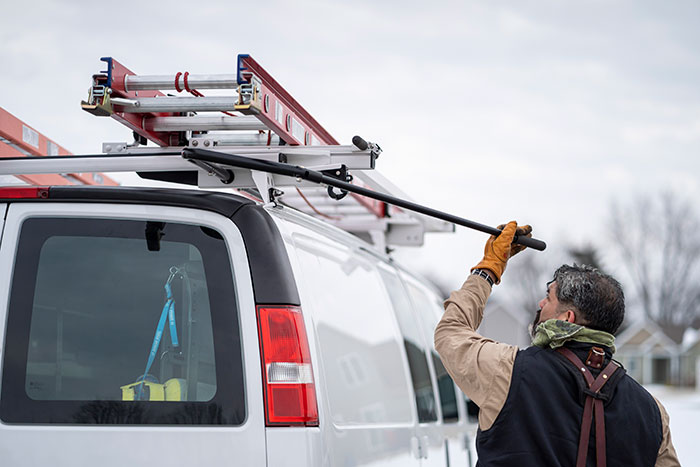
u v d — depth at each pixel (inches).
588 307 143.1
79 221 138.7
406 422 201.8
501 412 139.4
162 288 136.5
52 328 135.9
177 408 131.4
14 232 138.4
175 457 129.5
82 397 133.3
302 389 131.3
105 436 130.7
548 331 140.9
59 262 137.8
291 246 145.1
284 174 138.3
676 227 3235.7
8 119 178.2
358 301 187.2
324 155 151.3
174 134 163.2
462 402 271.7
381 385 188.4
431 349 255.8
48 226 138.6
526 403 138.3
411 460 196.9
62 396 133.3
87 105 140.4
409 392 210.7
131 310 136.3
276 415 129.8
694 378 2790.4
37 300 136.7
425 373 235.8
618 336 2903.5
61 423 131.9
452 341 148.3
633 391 140.5
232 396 131.0
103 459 130.1
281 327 132.7
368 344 185.6
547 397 138.2
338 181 140.5
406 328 227.6
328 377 150.3
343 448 146.0
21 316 136.1
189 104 142.8
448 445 241.3
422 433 211.8
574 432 137.0
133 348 134.9
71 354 135.0
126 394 133.2
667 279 3238.2
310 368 133.3
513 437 138.2
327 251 174.4
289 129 151.2
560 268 150.0
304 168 139.6
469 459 269.0
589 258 3260.3
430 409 230.7
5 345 135.0
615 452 136.7
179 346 134.2
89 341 135.5
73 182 214.8
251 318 133.1
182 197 138.3
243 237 136.1
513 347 144.8
